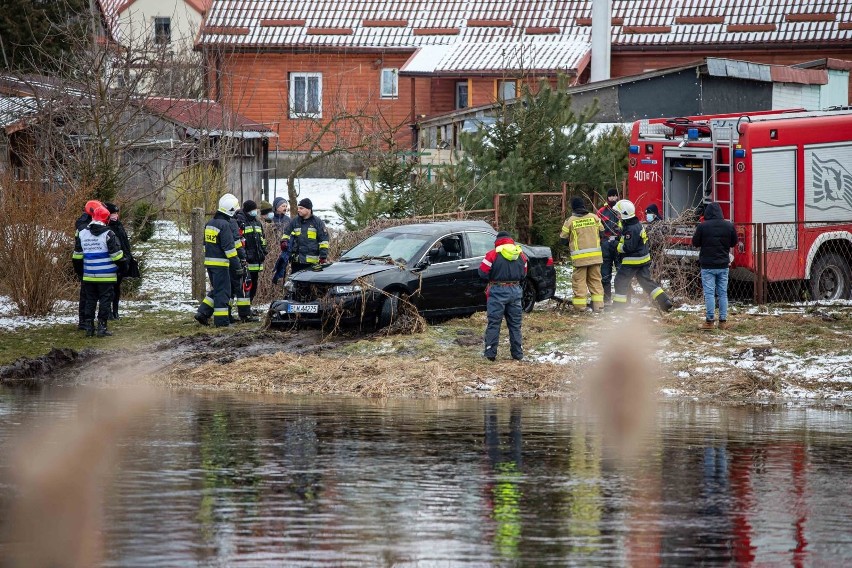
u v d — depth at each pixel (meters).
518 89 111.12
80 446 37.09
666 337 60.62
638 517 28.44
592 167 99.88
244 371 53.88
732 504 29.78
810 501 30.09
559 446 37.69
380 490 31.08
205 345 60.12
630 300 71.25
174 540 26.22
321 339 61.31
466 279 65.06
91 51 90.00
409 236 65.62
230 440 38.31
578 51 161.62
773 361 54.94
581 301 69.19
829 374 52.75
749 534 26.89
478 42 168.50
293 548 25.59
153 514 28.53
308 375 53.09
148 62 102.19
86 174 80.12
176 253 96.62
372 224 79.56
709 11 168.38
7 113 94.00
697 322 64.75
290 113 171.62
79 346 60.31
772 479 32.72
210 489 31.17
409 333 61.28
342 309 60.72
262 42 173.25
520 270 55.72
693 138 73.31
